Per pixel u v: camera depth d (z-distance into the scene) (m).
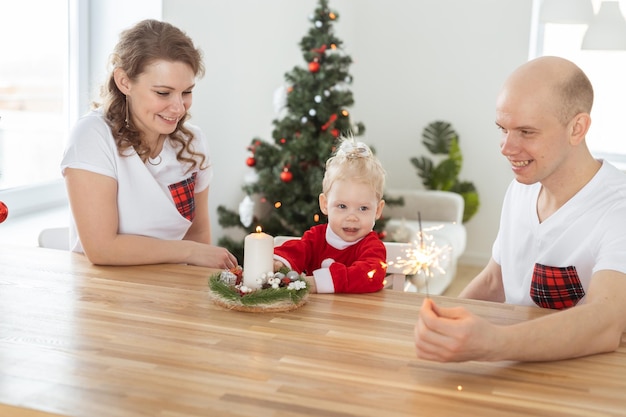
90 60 3.10
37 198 2.87
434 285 4.10
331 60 3.94
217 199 3.81
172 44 1.67
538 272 1.53
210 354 1.14
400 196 4.58
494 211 5.61
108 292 1.46
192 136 1.88
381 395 1.00
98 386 1.01
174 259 1.73
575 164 1.47
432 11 5.58
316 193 3.75
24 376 1.04
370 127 5.81
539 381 1.07
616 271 1.30
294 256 1.72
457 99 5.61
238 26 3.85
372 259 1.59
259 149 3.93
